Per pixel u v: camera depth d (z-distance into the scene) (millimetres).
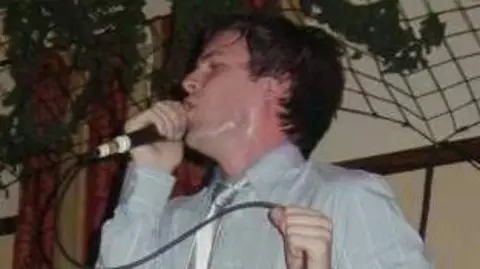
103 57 3713
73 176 3062
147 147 2652
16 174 4078
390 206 2438
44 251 3840
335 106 2699
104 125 3881
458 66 3846
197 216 2609
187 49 3580
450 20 3871
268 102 2602
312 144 2664
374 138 3955
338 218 2398
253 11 3574
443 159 3814
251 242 2432
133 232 2598
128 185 2658
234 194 2520
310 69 2648
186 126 2605
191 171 3680
